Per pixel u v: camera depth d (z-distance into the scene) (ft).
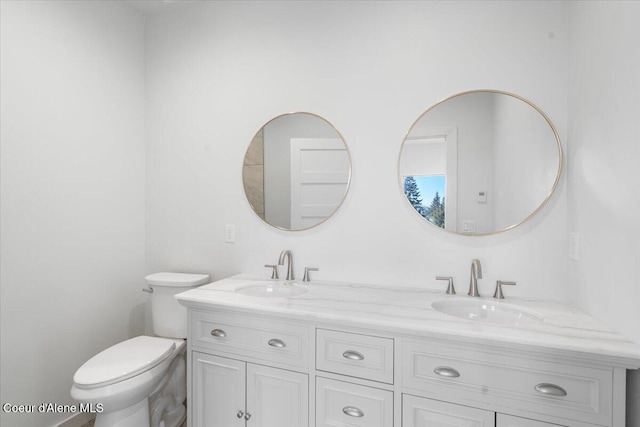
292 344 4.48
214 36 6.95
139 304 7.49
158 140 7.49
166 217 7.43
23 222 5.30
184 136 7.25
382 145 5.76
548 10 4.86
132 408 4.86
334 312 4.25
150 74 7.57
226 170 6.89
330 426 4.25
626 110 3.31
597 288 3.92
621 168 3.40
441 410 3.76
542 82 4.90
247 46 6.68
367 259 5.88
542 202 4.89
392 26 5.67
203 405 5.10
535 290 4.97
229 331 4.90
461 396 3.68
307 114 6.23
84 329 6.29
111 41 6.82
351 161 5.96
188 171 7.22
